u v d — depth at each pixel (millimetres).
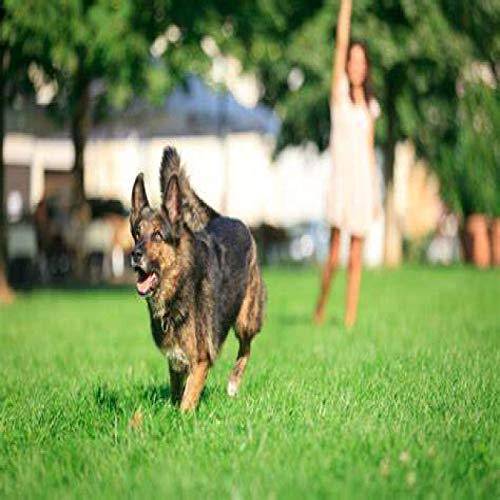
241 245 8953
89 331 14586
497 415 7184
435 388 8227
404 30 27422
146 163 34312
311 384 8609
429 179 32719
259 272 9367
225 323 8414
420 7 27109
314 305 18219
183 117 25984
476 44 28672
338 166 14688
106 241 26391
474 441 6379
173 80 19906
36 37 18156
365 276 25625
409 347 11547
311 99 28797
